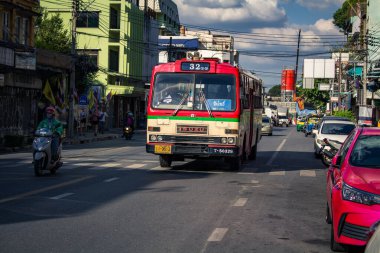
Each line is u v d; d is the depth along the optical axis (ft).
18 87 104.73
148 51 229.45
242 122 56.65
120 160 68.95
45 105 121.08
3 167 58.59
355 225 23.04
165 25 276.41
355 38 195.21
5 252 23.26
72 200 37.09
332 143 48.73
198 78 54.85
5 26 103.14
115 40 190.90
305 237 27.43
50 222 29.73
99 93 172.14
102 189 42.60
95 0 186.50
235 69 54.54
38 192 40.47
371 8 179.01
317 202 38.96
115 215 31.99
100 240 25.67
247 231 28.37
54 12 185.26
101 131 145.38
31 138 102.32
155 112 54.90
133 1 225.76
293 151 95.14
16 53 92.89
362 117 132.46
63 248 24.08
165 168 59.57
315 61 226.99
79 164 62.90
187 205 35.88
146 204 35.96
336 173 27.48
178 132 54.44
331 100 233.55
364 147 28.27
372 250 14.05
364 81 140.15
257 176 54.54
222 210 34.40
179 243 25.32
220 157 55.72
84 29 187.11
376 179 24.25
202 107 54.24
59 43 154.71
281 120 311.27
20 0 107.86
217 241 25.93
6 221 29.89
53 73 119.24
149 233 27.32
